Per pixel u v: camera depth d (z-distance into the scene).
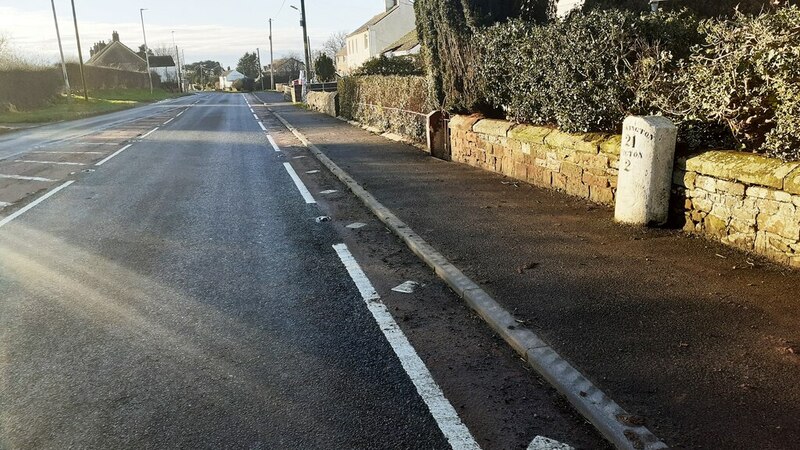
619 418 2.79
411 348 3.73
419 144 13.30
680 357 3.34
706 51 5.38
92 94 58.09
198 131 21.14
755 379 3.08
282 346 3.83
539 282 4.60
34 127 25.08
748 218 4.81
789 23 4.40
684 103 5.70
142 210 8.09
